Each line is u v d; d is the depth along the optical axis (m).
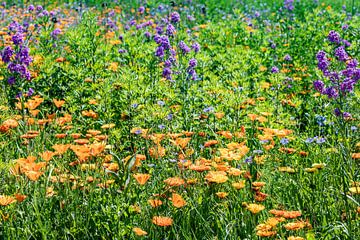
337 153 5.26
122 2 17.67
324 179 5.04
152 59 7.46
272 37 10.55
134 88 6.31
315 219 4.35
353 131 5.54
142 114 6.04
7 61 6.70
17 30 9.56
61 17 13.91
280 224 4.02
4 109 6.16
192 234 4.16
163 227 4.08
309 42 9.53
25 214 4.16
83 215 4.15
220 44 9.70
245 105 6.39
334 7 18.20
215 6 15.90
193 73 7.03
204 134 5.59
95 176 4.28
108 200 4.22
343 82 4.87
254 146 5.73
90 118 6.19
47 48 8.00
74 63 7.47
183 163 4.63
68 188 4.30
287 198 4.71
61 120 5.52
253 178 4.77
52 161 5.06
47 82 7.10
